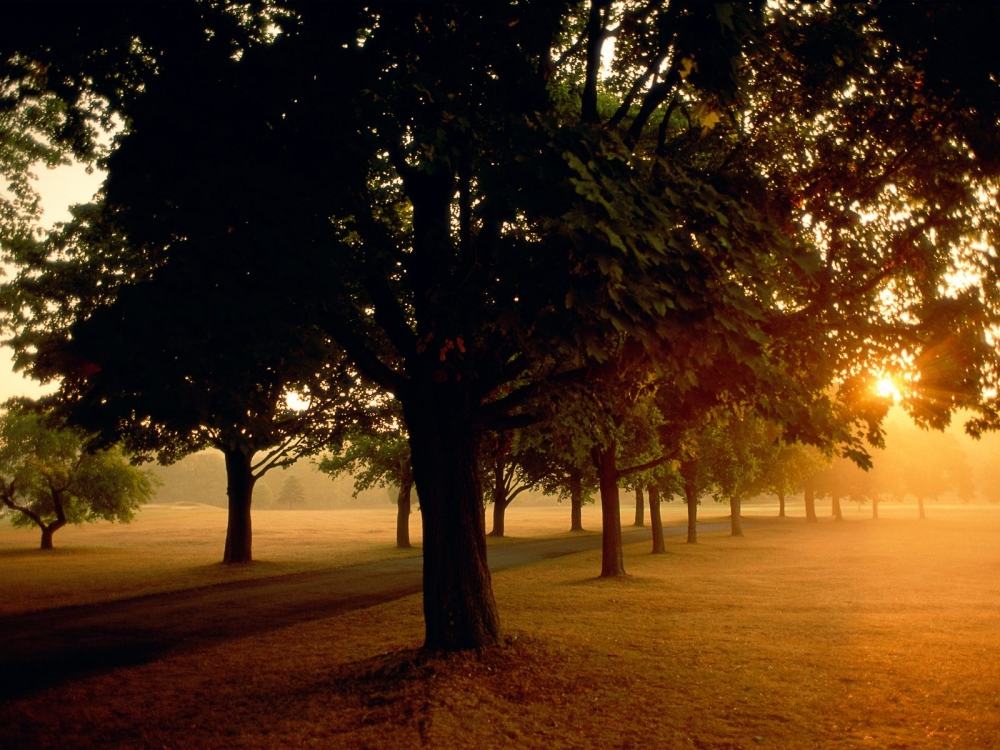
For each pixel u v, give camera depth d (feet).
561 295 21.50
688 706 25.67
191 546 146.61
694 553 103.91
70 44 25.99
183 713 27.50
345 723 24.67
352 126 25.45
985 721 23.40
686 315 21.72
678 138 34.19
